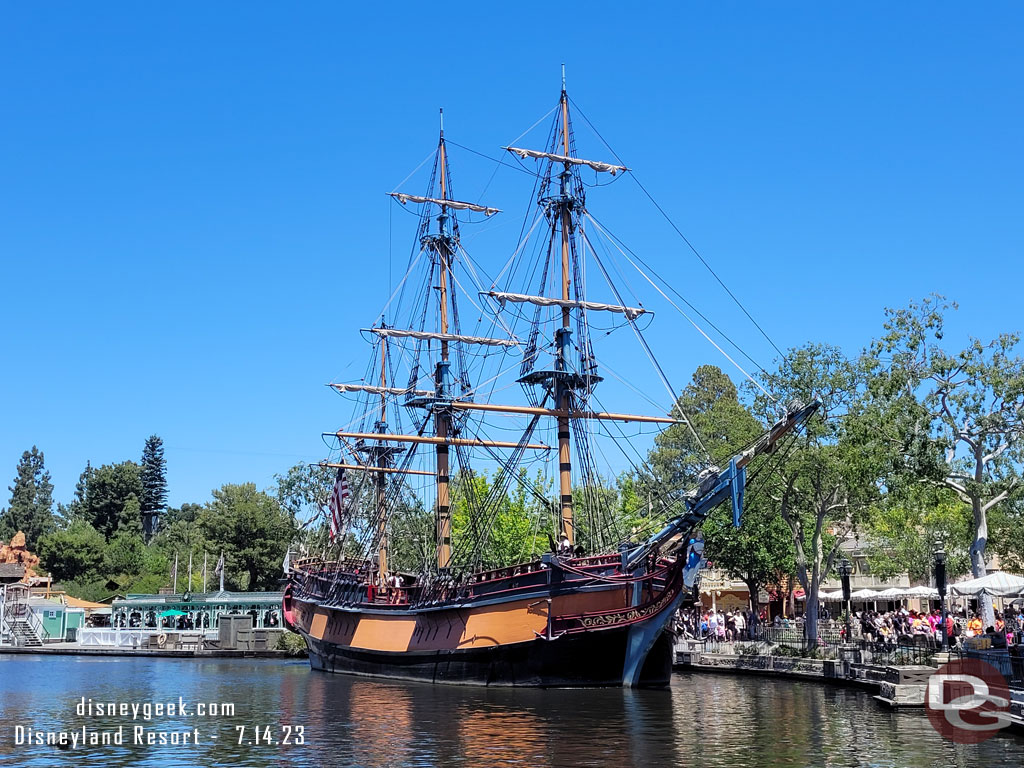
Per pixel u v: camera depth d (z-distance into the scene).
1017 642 43.25
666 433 127.69
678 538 54.56
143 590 160.75
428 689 57.97
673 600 51.91
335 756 34.69
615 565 54.38
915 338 57.00
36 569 164.75
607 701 48.69
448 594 61.75
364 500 90.19
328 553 87.88
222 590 129.88
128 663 91.94
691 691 52.72
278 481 143.75
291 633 101.06
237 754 35.47
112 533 188.38
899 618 62.31
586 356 65.50
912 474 57.16
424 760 33.50
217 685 63.84
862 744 34.47
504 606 57.34
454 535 90.88
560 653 54.75
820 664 57.22
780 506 75.88
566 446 64.12
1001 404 55.84
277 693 57.41
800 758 32.22
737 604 117.75
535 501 97.44
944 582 48.91
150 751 36.38
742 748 34.41
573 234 67.25
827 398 67.31
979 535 56.41
